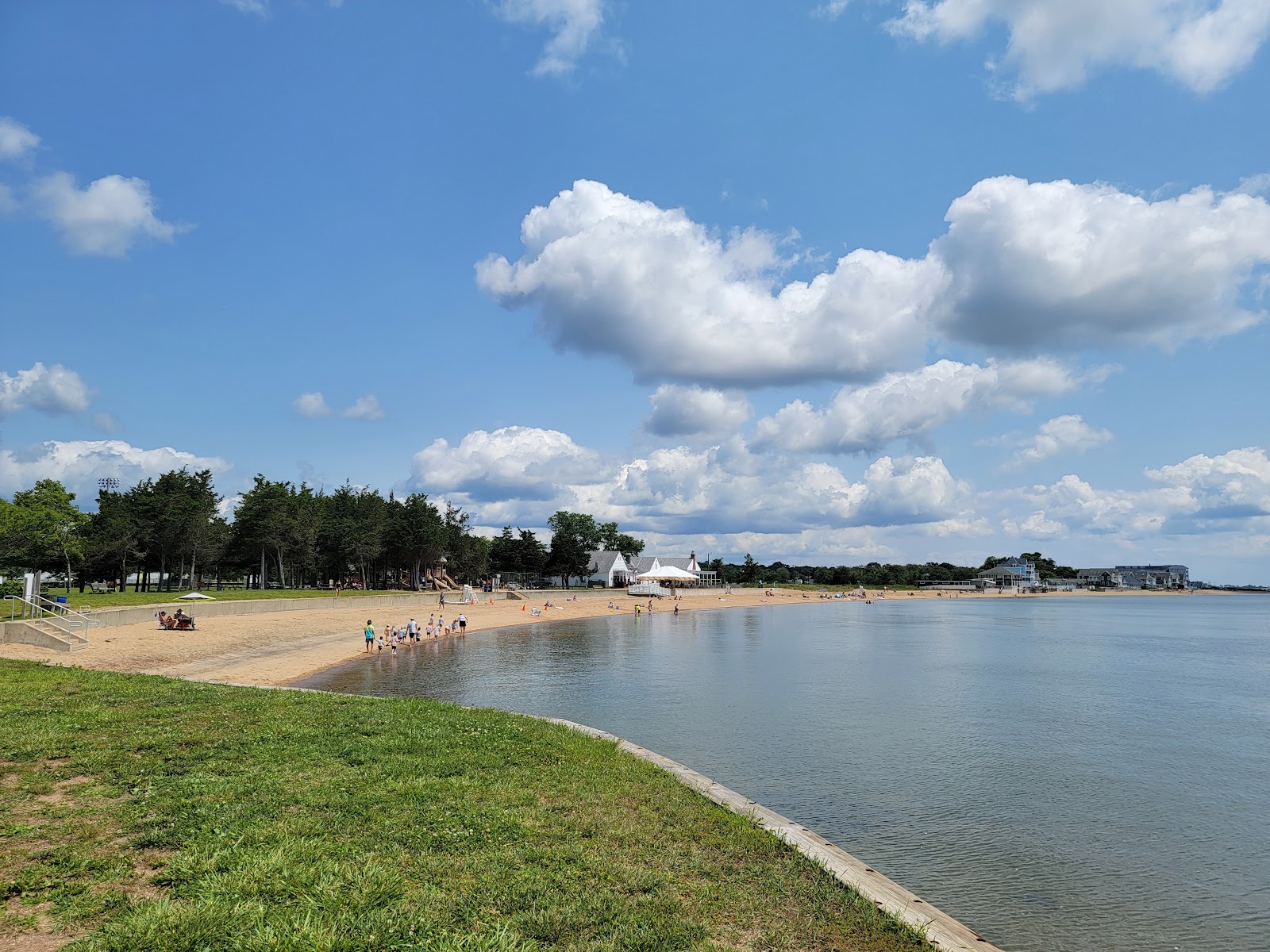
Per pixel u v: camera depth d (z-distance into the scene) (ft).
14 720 49.57
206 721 52.26
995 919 40.42
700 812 39.37
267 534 287.48
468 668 138.72
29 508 237.25
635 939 24.52
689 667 146.10
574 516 545.85
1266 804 62.75
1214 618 399.44
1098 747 83.97
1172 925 40.32
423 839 31.86
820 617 349.20
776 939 25.95
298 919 23.31
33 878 26.50
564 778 43.73
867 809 58.13
